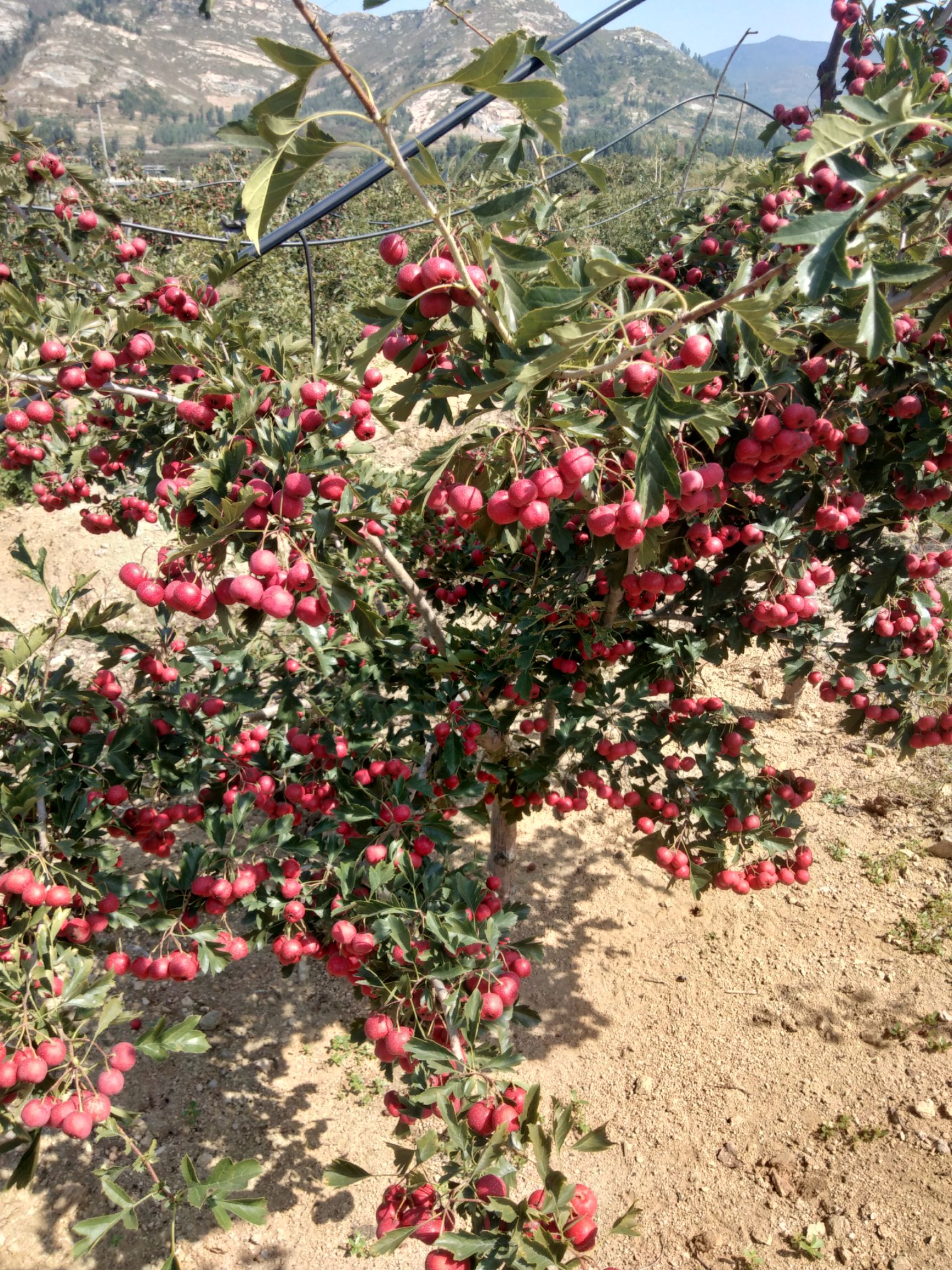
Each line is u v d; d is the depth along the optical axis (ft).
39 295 12.67
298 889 11.38
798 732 24.80
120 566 34.73
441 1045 8.80
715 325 9.45
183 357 9.82
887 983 17.02
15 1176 8.20
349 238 13.67
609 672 20.61
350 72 5.71
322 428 8.93
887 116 5.20
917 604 12.85
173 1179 14.48
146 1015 17.34
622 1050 16.40
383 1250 7.26
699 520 10.76
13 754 10.40
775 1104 15.11
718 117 391.04
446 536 15.89
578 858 21.09
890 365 9.96
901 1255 12.64
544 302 6.59
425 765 13.42
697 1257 13.12
